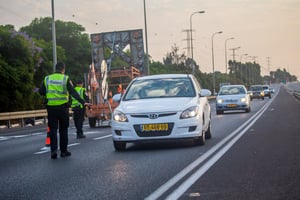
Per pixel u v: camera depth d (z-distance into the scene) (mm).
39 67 53406
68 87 12320
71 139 17844
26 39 46812
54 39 38906
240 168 9453
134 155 12031
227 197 7008
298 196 6949
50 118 12273
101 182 8586
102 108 24938
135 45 47500
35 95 46469
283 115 26984
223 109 32625
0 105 42625
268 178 8336
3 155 13852
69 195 7633
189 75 15016
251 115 28875
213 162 10344
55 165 10992
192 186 7887
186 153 12000
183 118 12750
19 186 8609
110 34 47938
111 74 30609
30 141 18844
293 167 9359
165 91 14094
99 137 18156
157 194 7379
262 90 67750
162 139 12664
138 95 14062
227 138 15414
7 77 41844
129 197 7266
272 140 14203
